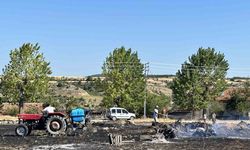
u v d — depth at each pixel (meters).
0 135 34.31
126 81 73.69
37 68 63.16
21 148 24.91
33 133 35.34
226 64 82.31
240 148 25.70
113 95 72.44
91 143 28.16
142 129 41.09
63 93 115.00
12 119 58.00
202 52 81.62
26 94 62.88
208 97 81.06
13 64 62.66
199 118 78.88
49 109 34.59
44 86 63.84
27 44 63.00
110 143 27.78
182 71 81.50
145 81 75.00
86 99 107.56
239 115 85.12
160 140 30.31
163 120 63.78
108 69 73.81
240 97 87.19
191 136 34.81
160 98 82.06
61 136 33.41
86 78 159.88
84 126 36.59
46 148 25.00
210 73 81.19
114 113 64.75
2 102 64.25
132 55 75.00
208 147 25.98
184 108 81.44
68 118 35.56
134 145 26.97
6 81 62.66
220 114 85.75
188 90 80.69
